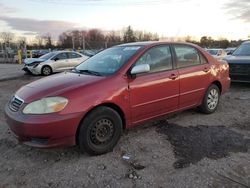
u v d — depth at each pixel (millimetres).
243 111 5832
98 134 3766
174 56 4820
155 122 5105
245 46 9547
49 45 78062
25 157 3828
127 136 4465
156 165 3520
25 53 33812
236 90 8266
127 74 4094
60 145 3520
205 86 5328
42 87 3809
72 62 15453
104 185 3119
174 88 4680
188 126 4887
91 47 58812
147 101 4289
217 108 6047
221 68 5715
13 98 3971
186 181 3146
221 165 3479
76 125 3547
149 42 4750
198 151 3881
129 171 3396
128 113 4082
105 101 3758
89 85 3732
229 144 4105
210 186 3045
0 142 4340
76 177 3293
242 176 3234
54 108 3443
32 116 3430
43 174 3381
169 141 4246
